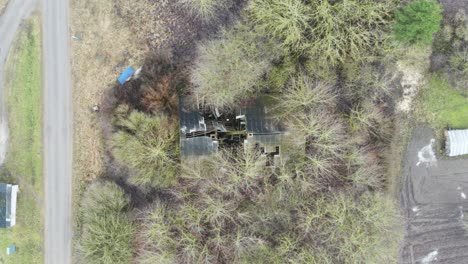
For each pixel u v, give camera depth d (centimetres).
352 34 2264
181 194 2412
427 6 2177
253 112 2325
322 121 2345
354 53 2317
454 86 2541
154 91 2448
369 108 2442
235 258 2356
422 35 2228
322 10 2220
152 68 2498
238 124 2394
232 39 2342
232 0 2461
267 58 2314
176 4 2514
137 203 2514
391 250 2488
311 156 2370
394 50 2339
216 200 2373
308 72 2339
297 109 2344
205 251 2369
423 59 2486
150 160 2409
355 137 2425
